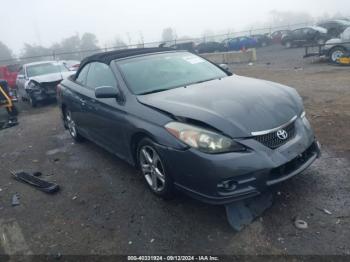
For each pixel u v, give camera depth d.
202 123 3.08
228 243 2.95
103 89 3.96
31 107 11.26
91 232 3.36
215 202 3.03
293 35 27.53
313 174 3.88
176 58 4.81
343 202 3.31
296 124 3.43
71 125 6.23
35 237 3.39
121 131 4.03
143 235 3.20
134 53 4.74
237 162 2.93
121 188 4.18
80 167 5.04
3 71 17.61
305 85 9.48
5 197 4.34
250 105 3.33
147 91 4.01
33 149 6.25
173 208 3.56
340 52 13.46
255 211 3.28
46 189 4.33
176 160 3.19
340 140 4.81
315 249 2.75
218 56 21.52
